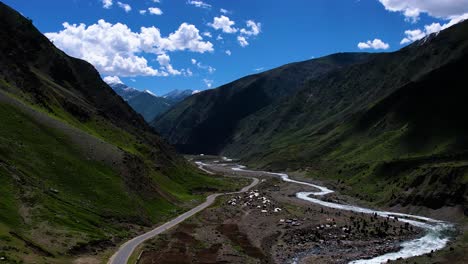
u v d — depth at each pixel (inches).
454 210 4936.0
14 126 4232.3
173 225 4315.9
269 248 3671.3
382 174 6889.8
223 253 3417.8
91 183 4180.6
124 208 4128.9
